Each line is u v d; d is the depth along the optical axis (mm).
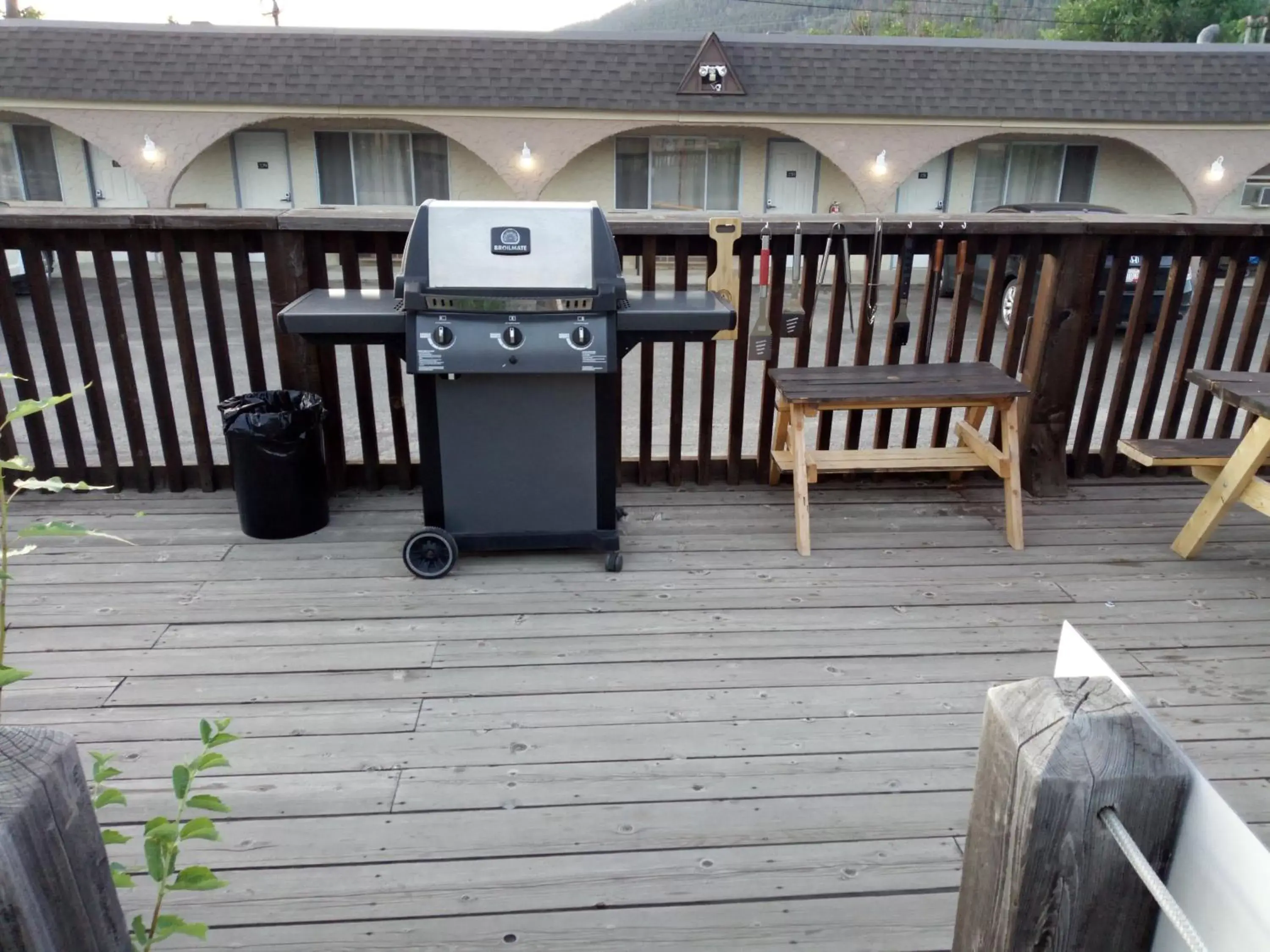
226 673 2467
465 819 1957
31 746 851
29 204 12477
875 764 2146
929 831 1942
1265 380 3062
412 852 1864
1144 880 793
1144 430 3859
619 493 3713
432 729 2246
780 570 3092
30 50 10984
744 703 2369
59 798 846
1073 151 12766
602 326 2676
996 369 3389
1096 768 845
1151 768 848
